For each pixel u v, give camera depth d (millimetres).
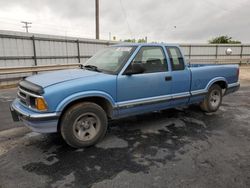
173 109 6043
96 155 3443
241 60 23375
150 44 4387
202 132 4430
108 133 4332
